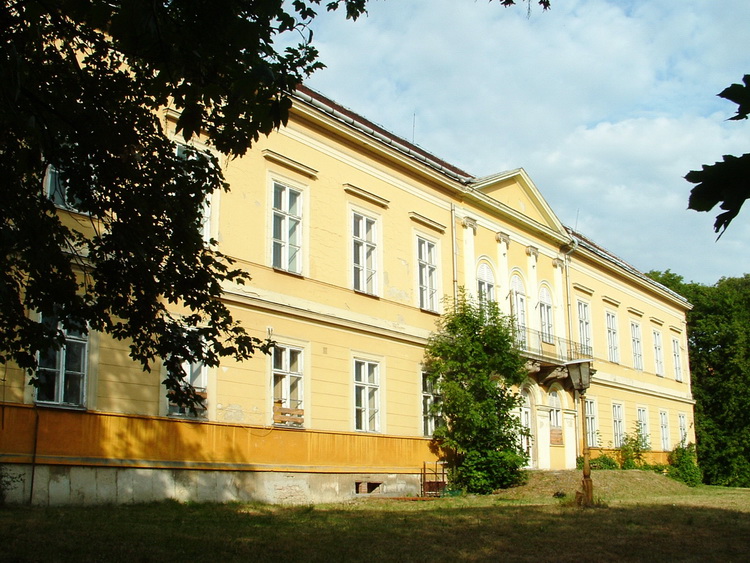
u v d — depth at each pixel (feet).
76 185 34.78
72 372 51.60
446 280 88.53
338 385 72.18
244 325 64.18
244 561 30.35
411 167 84.74
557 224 111.86
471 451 80.69
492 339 82.58
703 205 11.37
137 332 36.19
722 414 153.79
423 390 82.84
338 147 76.28
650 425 137.59
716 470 149.59
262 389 64.49
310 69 31.42
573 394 112.47
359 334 75.51
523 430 84.12
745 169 11.12
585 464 59.41
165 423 56.44
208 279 36.01
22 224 31.71
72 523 38.42
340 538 37.99
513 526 44.83
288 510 53.52
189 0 26.73
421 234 85.97
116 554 30.48
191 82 28.71
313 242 71.97
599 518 49.90
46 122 31.71
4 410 47.26
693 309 167.32
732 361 154.51
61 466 49.65
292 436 66.44
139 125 35.01
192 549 32.53
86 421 51.55
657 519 49.83
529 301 104.32
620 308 133.59
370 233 79.46
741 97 11.10
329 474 69.21
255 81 27.32
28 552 29.73
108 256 35.86
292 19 29.45
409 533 40.83
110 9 26.07
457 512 53.72
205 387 60.03
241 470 61.31
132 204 34.22
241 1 28.35
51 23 33.83
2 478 46.47
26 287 34.42
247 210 66.03
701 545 39.11
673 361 151.84
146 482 54.44
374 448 74.74
